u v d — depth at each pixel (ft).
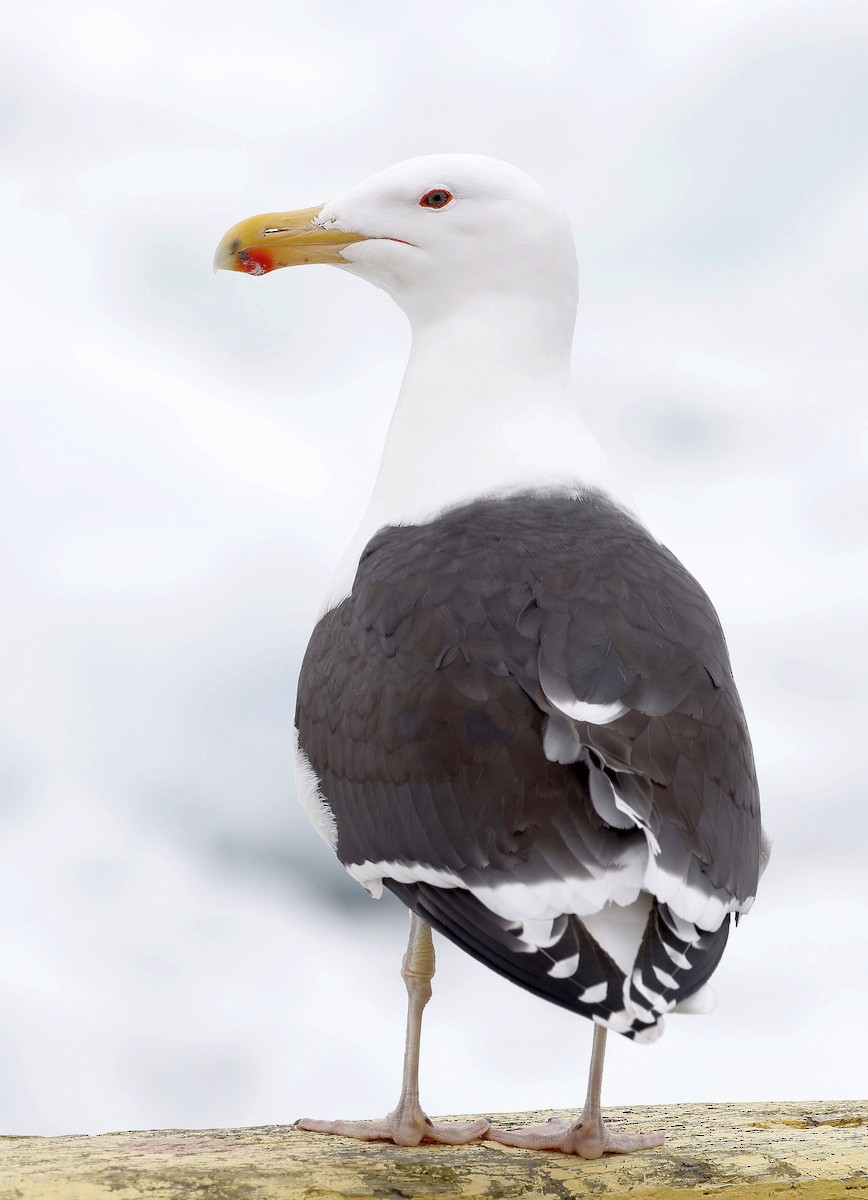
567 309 21.66
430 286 21.85
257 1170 17.52
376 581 18.40
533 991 14.76
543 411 21.06
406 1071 19.67
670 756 16.11
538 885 15.23
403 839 16.48
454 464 20.43
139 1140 19.36
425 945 19.77
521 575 17.71
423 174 21.74
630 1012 14.37
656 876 14.98
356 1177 17.47
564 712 16.16
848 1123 20.85
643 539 19.16
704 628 17.93
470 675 16.65
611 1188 17.76
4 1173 17.29
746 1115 21.34
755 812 17.29
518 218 21.40
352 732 17.46
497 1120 21.47
